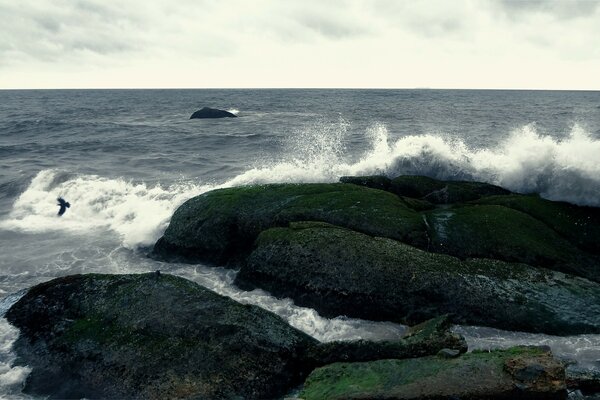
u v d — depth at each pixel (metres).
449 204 15.86
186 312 10.01
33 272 14.50
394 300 11.31
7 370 9.50
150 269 14.59
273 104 97.88
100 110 81.12
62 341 9.89
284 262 12.53
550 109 79.69
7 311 11.22
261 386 8.73
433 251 12.91
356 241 12.48
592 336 10.23
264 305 12.03
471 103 101.06
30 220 19.42
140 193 21.41
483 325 10.76
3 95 173.62
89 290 11.13
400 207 14.51
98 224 18.91
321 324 11.27
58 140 40.12
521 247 12.70
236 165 28.56
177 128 48.75
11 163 29.89
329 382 8.28
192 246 14.90
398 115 64.31
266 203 15.30
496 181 17.23
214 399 8.36
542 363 8.09
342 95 155.50
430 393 7.73
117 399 8.58
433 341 9.26
